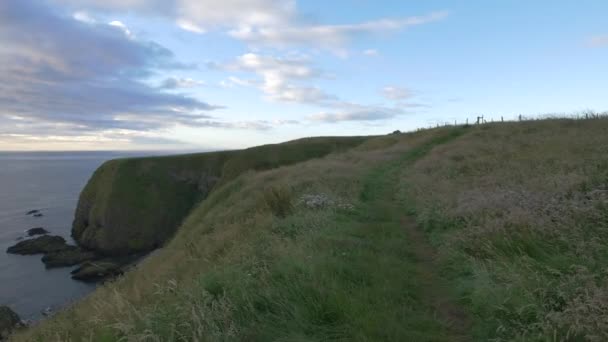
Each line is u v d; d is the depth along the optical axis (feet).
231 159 213.87
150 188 210.38
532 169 41.86
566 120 93.35
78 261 146.82
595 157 38.93
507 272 17.17
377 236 27.99
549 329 12.34
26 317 84.02
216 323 14.02
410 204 41.39
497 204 28.25
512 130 92.17
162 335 13.37
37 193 420.77
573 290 13.97
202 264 29.84
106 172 218.18
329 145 221.05
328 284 16.49
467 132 108.99
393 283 17.99
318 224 30.60
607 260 16.03
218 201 97.04
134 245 190.39
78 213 214.90
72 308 33.96
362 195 49.88
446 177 50.78
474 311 15.49
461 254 21.90
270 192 54.49
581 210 21.83
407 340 12.96
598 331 11.46
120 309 17.80
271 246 24.40
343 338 13.07
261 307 15.60
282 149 216.95
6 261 147.74
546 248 19.21
